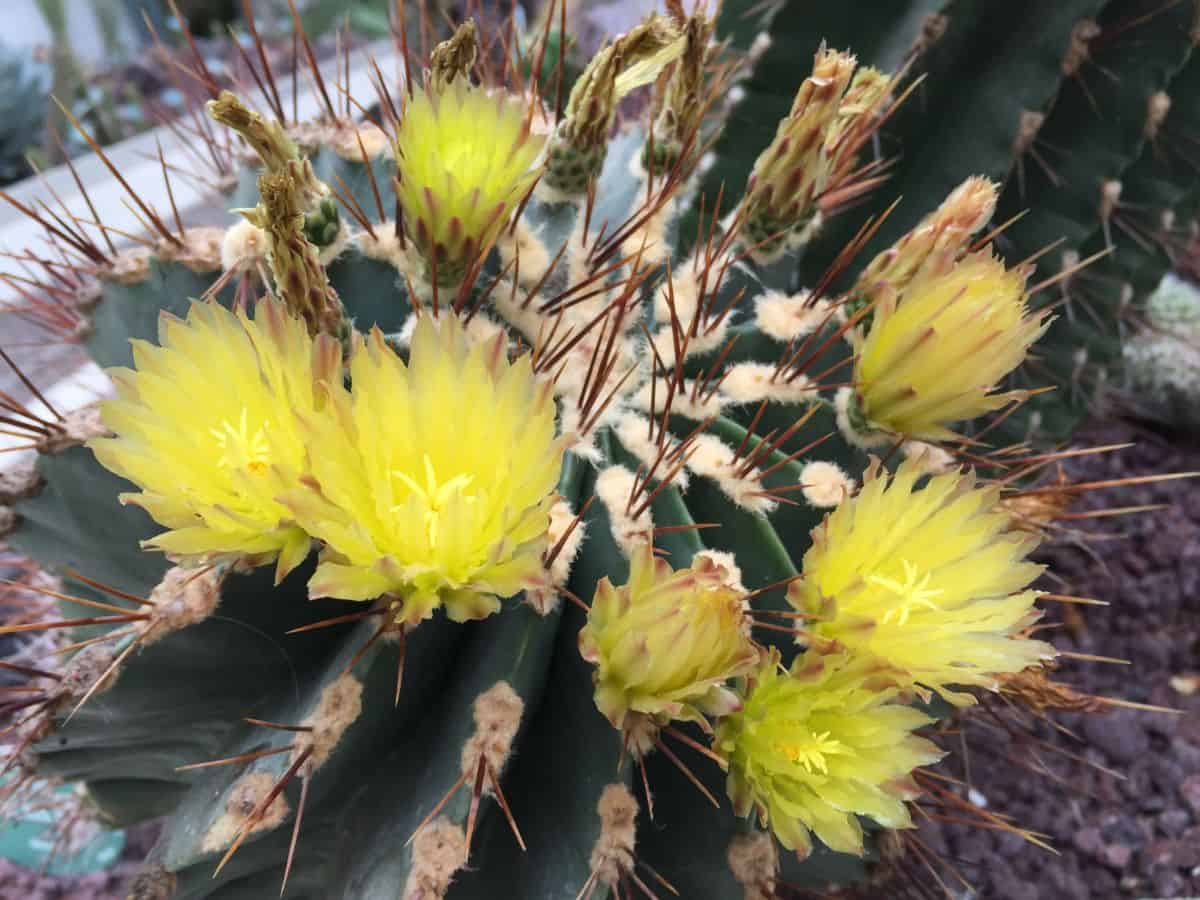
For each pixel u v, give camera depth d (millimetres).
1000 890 303
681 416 191
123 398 149
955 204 196
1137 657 367
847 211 284
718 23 337
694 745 155
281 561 144
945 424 231
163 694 176
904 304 184
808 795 155
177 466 145
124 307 222
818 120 195
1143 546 398
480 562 137
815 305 211
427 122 170
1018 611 159
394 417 138
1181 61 278
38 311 287
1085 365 348
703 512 182
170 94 651
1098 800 327
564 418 185
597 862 156
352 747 157
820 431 200
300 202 188
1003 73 266
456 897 171
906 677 150
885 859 200
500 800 148
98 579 215
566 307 191
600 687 150
